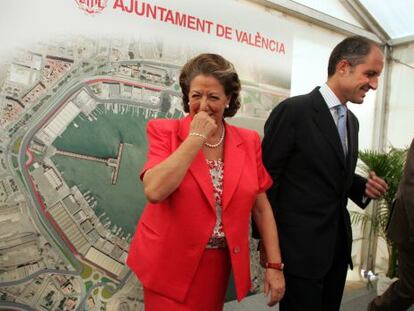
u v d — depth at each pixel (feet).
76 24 5.28
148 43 5.98
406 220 5.50
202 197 3.25
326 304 5.19
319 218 4.51
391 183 8.38
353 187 5.23
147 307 3.52
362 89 4.50
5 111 4.84
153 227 3.40
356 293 9.21
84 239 5.63
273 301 3.83
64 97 5.27
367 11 9.11
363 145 10.05
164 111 6.28
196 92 3.24
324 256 4.50
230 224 3.37
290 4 7.70
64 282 5.49
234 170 3.45
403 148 9.71
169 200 3.28
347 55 4.47
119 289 6.05
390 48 10.02
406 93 9.82
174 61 6.29
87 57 5.42
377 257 10.62
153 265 3.31
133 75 5.88
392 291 6.08
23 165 5.03
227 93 3.34
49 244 5.32
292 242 4.51
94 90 5.53
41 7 5.00
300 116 4.49
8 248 5.00
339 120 4.71
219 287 3.60
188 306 3.38
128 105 5.88
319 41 8.66
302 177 4.54
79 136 5.46
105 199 5.78
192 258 3.27
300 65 8.38
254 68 7.34
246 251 3.57
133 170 6.04
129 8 5.74
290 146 4.49
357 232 10.32
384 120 10.33
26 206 5.09
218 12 6.75
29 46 4.94
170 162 2.99
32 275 5.22
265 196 4.09
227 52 6.92
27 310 5.21
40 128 5.12
